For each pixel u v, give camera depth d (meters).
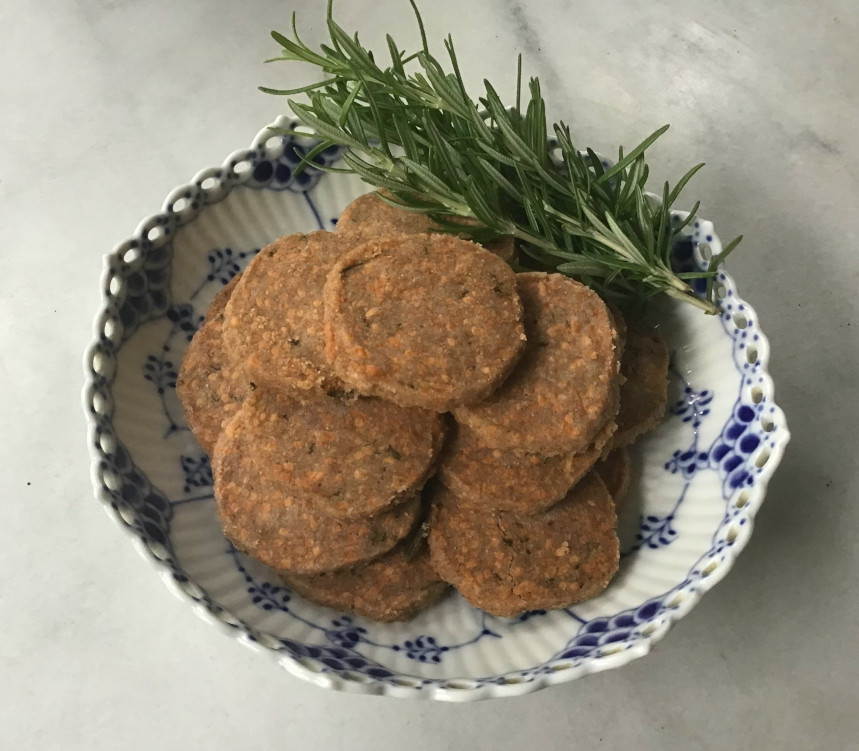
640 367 0.24
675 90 0.32
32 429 0.27
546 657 0.21
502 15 0.34
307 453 0.21
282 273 0.23
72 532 0.26
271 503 0.22
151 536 0.21
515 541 0.22
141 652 0.25
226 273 0.26
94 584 0.25
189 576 0.21
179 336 0.25
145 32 0.34
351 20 0.34
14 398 0.27
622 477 0.23
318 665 0.19
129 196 0.31
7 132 0.32
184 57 0.33
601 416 0.21
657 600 0.21
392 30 0.34
